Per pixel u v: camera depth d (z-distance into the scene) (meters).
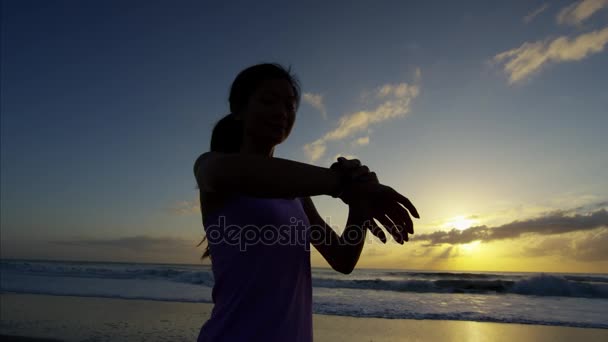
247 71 1.18
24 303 10.23
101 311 8.83
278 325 0.98
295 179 0.67
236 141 1.29
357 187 0.73
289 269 1.04
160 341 6.02
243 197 1.02
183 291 13.32
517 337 6.42
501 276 28.47
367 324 7.45
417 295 13.17
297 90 1.24
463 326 7.29
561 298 12.53
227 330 0.98
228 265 1.01
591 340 6.21
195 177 0.87
